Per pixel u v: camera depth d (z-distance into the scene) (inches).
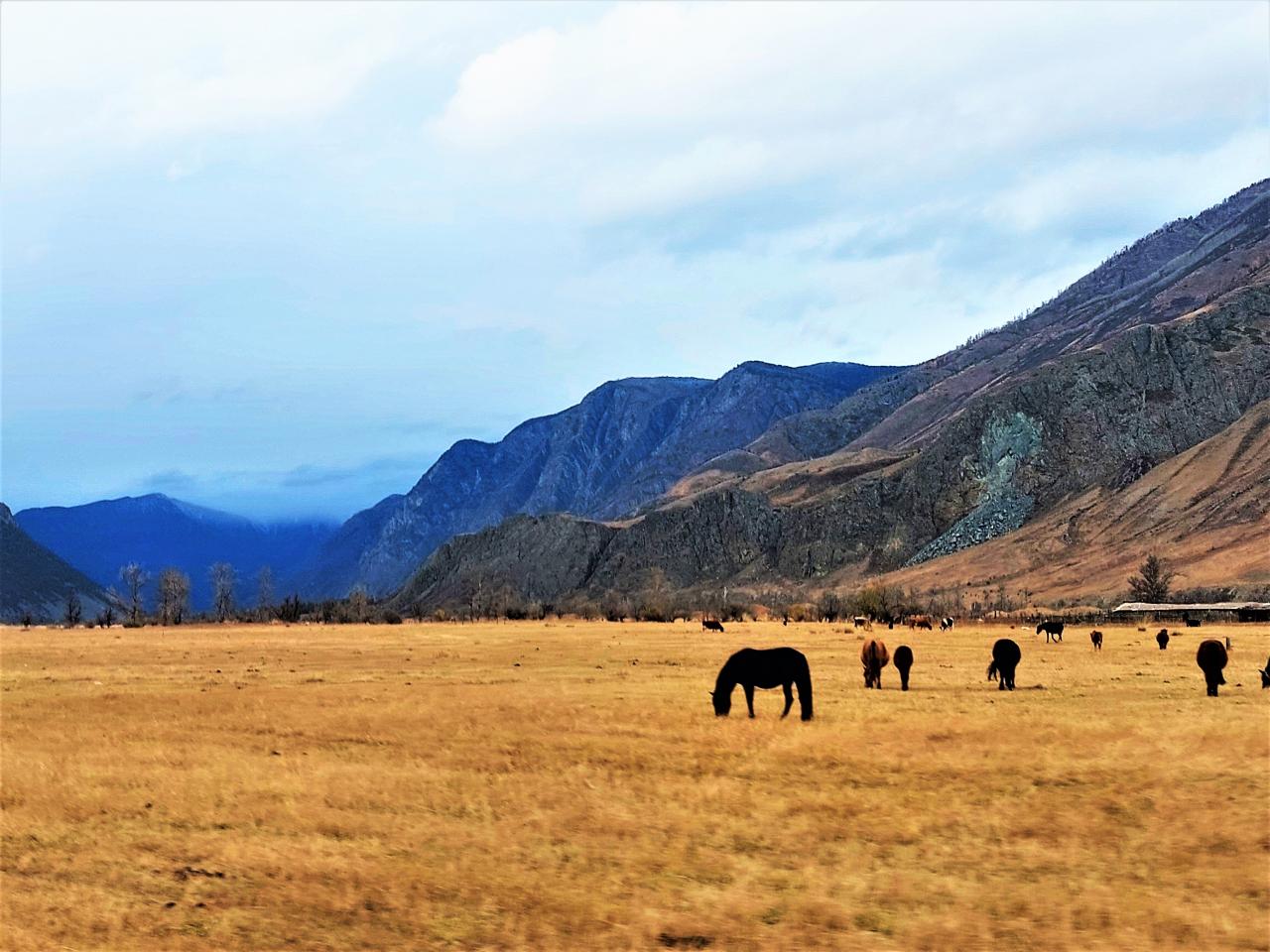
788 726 1092.5
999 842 636.1
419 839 671.8
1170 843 613.6
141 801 794.8
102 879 610.5
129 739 1115.9
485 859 626.5
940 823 679.7
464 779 839.7
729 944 487.8
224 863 633.6
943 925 497.4
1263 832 617.6
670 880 580.4
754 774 846.5
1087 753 874.8
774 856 620.7
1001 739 960.3
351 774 866.8
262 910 550.9
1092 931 485.4
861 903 533.6
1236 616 5295.3
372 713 1269.7
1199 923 485.4
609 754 946.7
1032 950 467.5
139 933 521.3
